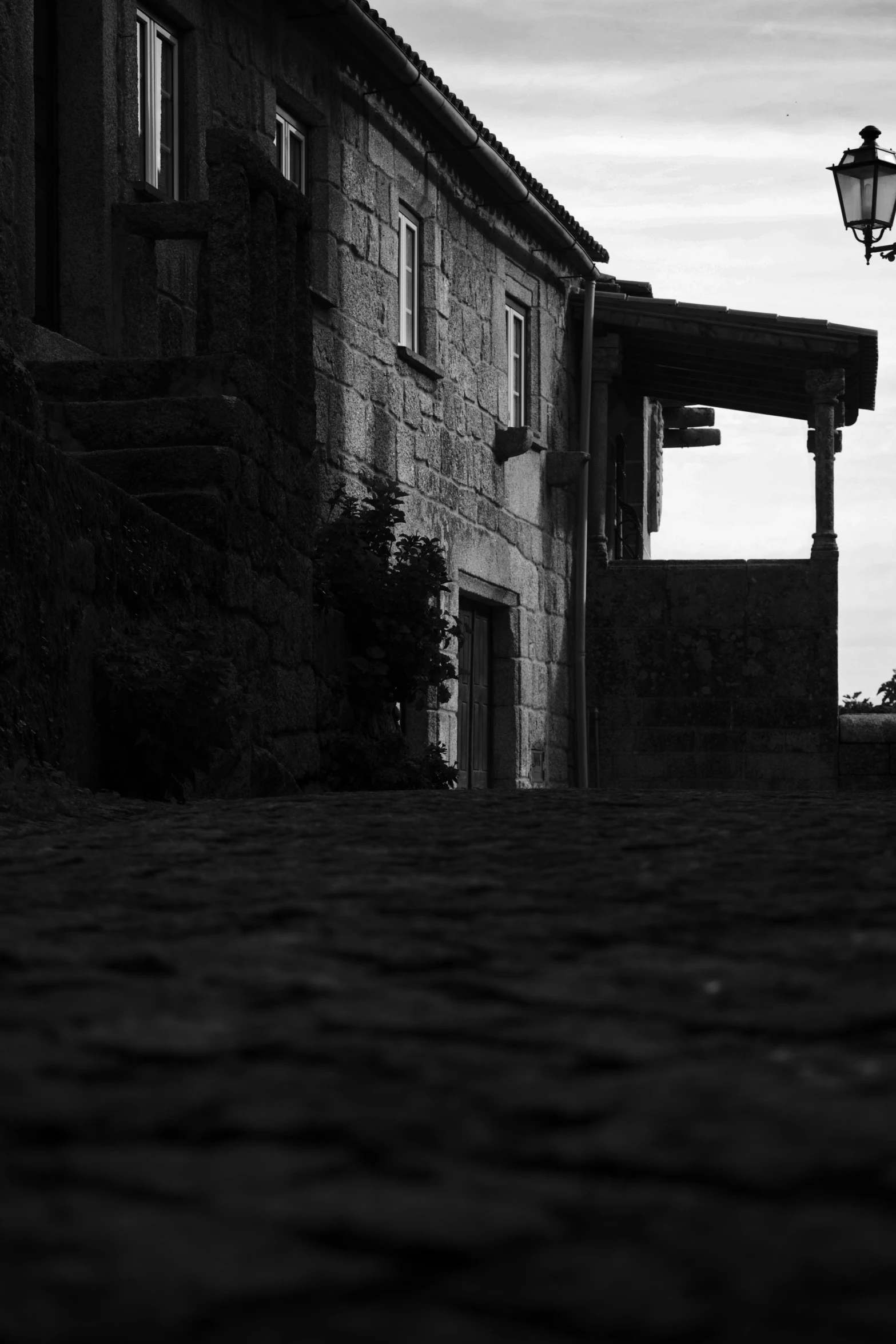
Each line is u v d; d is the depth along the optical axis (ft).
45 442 21.70
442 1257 3.93
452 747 52.26
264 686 30.27
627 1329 3.48
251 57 39.78
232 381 29.17
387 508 39.45
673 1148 4.90
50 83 33.14
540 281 59.77
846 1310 3.56
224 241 30.68
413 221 50.24
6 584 20.16
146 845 13.75
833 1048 6.35
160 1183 4.54
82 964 8.22
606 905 10.03
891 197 48.52
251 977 7.85
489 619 56.65
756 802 17.94
